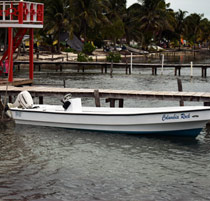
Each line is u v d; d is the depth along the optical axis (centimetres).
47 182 1382
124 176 1447
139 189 1337
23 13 2691
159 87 3900
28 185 1355
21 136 1945
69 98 2084
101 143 1850
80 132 2028
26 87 2570
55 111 2053
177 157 1661
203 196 1289
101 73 5272
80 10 7738
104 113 1969
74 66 6662
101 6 7912
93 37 8606
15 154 1673
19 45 3020
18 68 5475
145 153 1712
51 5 7438
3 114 2284
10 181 1385
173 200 1258
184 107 1972
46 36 8119
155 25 9575
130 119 1948
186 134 1944
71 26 7444
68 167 1530
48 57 6969
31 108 2153
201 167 1542
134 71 5803
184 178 1432
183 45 14625
